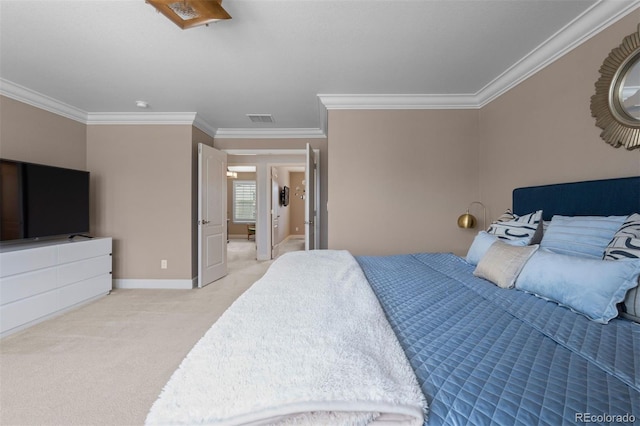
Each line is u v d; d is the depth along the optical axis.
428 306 1.25
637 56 1.53
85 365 1.91
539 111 2.24
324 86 2.84
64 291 2.85
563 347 0.88
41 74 2.58
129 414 1.46
